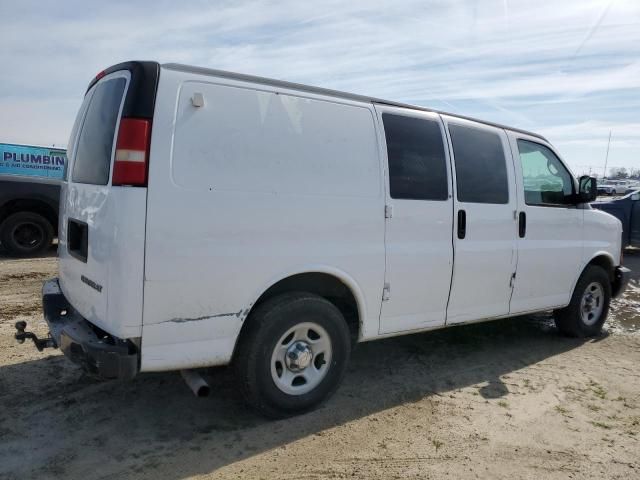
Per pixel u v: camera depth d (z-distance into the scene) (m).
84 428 3.45
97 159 3.28
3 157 11.85
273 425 3.59
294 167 3.52
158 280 3.03
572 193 5.70
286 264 3.48
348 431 3.57
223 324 3.28
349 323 4.07
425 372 4.72
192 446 3.29
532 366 5.00
